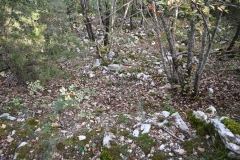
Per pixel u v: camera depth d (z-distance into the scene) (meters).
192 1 3.97
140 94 7.10
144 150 4.45
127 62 9.54
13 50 6.89
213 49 10.34
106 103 6.72
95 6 10.53
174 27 5.89
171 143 4.51
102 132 5.00
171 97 6.79
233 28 12.48
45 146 4.80
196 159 4.15
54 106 6.47
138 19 16.20
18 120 5.87
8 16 6.77
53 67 7.65
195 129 4.89
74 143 4.79
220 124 4.32
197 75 6.05
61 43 8.09
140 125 5.14
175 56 6.42
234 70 8.12
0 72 7.94
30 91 7.14
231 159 3.92
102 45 10.48
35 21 7.23
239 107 6.11
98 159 4.42
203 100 6.49
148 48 11.12
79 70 9.08
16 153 4.73
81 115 5.82
